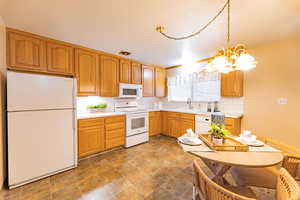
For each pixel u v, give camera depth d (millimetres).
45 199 1591
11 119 1705
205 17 1753
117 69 3410
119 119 3170
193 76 4043
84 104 3166
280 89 2564
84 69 2818
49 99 1989
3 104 1780
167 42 2561
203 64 3771
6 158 1831
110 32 2174
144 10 1613
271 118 2672
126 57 3529
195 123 3465
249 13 1651
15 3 1479
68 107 2191
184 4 1501
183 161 2586
